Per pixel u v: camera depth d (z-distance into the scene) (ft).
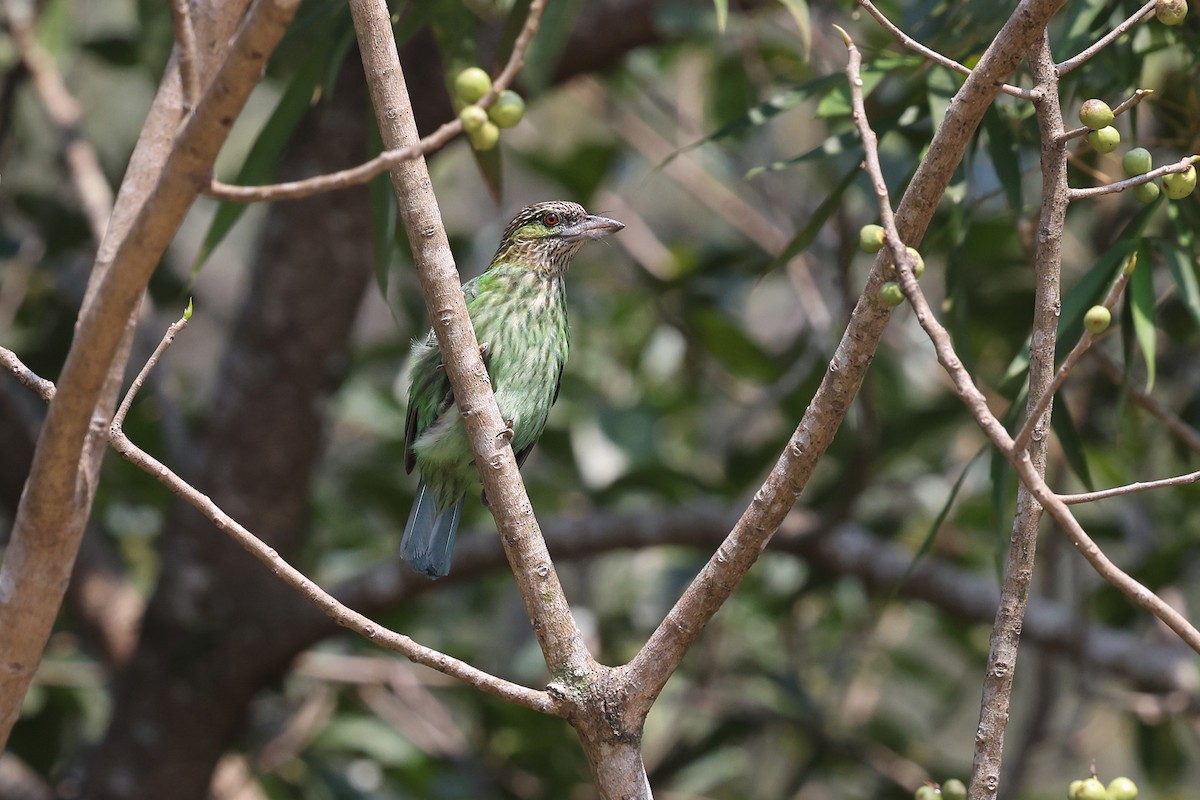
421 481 26.91
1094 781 14.39
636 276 46.37
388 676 40.91
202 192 12.26
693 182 45.16
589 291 46.37
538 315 28.19
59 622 41.70
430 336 26.58
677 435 46.37
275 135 22.88
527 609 16.62
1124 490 12.50
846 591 44.45
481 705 40.42
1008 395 22.20
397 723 43.65
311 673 40.22
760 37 43.16
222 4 16.71
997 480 20.92
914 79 24.16
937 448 43.62
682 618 15.89
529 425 28.53
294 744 40.73
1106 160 29.07
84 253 43.24
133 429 40.45
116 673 38.47
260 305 36.60
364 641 42.37
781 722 40.60
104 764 36.60
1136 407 35.53
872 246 14.25
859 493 35.06
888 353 42.91
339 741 40.47
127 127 56.49
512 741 40.50
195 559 36.99
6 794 37.91
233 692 36.50
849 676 42.88
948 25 22.75
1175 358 38.88
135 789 36.22
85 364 13.89
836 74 23.62
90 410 14.48
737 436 43.60
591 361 45.29
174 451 38.34
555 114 58.65
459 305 17.22
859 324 14.65
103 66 45.42
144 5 30.35
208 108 11.82
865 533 38.24
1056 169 14.76
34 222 44.52
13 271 41.47
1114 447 39.55
